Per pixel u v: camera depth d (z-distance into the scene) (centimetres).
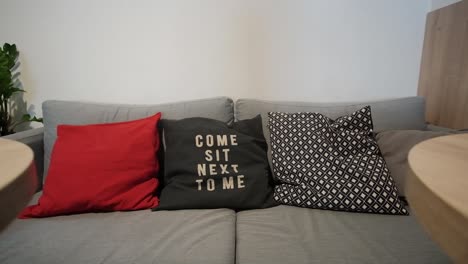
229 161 100
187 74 136
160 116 114
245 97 139
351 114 109
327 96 139
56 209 89
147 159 101
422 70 133
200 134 103
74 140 99
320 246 73
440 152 41
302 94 139
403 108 116
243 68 136
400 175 95
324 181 94
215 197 95
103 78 137
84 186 91
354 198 90
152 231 79
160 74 136
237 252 73
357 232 79
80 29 131
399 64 135
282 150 105
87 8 129
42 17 129
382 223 83
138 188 97
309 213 91
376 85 138
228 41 133
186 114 117
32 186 40
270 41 133
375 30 131
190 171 97
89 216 89
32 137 113
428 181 31
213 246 73
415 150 42
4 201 32
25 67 135
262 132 114
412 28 131
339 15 130
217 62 135
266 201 98
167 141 107
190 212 92
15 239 75
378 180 91
